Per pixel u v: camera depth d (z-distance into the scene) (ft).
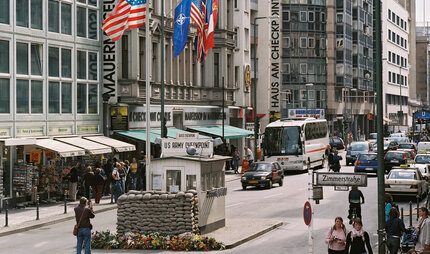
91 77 133.59
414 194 115.24
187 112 176.14
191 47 179.73
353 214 86.74
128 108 146.51
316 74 334.85
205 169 82.17
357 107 394.52
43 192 115.65
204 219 82.12
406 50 524.52
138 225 77.66
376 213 103.60
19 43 113.29
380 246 61.31
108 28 105.19
